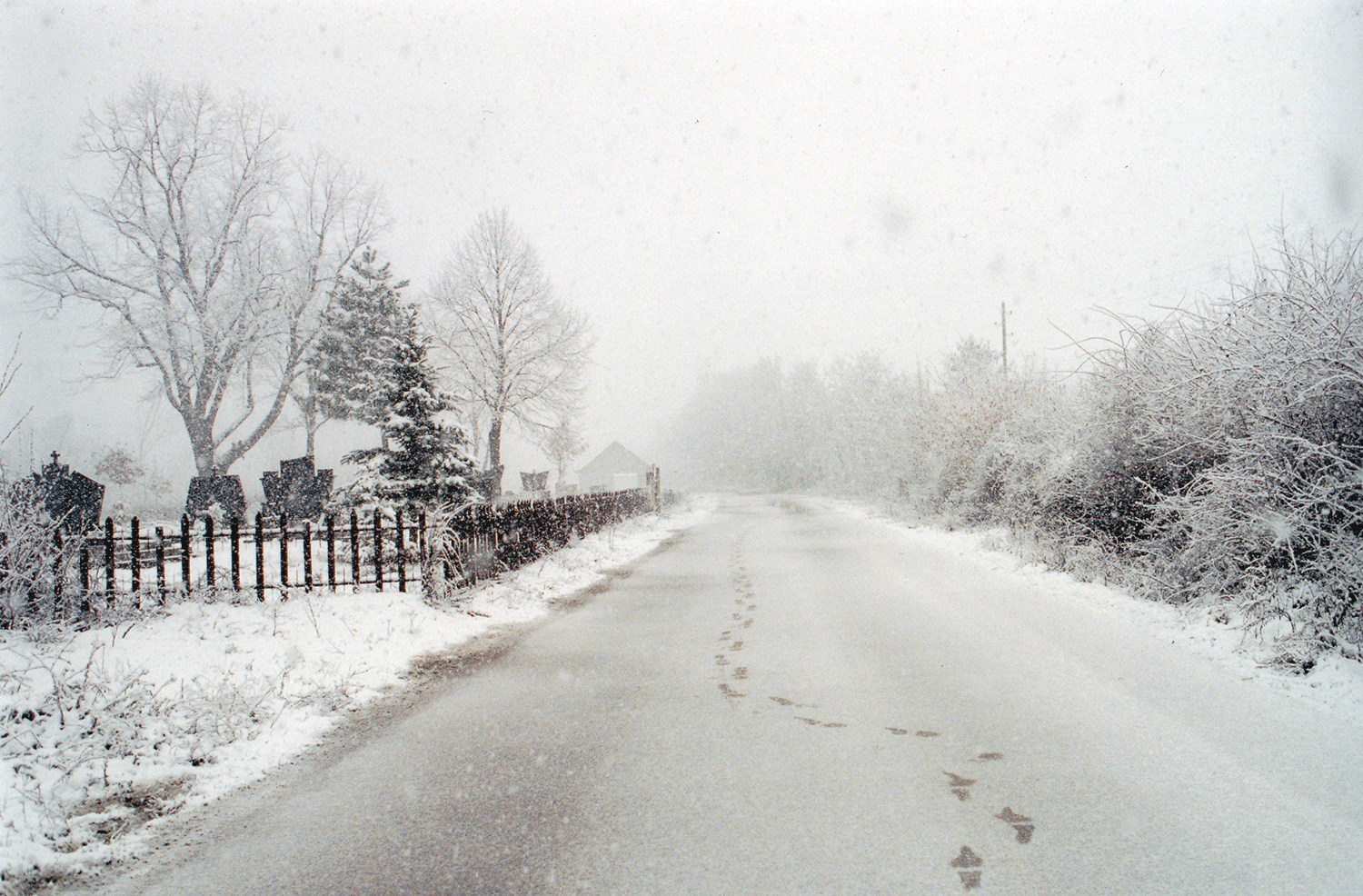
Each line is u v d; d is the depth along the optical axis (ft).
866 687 20.83
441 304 129.70
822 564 49.70
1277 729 16.42
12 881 11.33
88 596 26.04
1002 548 51.44
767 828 12.59
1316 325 24.73
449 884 11.05
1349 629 20.98
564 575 44.93
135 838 12.83
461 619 30.78
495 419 129.90
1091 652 23.75
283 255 118.11
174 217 107.34
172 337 103.65
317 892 10.92
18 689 17.88
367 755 16.60
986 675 21.54
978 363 90.79
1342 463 22.43
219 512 72.18
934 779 14.43
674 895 10.58
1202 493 30.37
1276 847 11.48
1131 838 11.89
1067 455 41.27
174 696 18.78
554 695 20.93
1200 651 23.15
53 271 100.12
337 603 29.50
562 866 11.50
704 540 71.51
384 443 49.60
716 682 21.84
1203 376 29.40
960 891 10.50
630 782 14.69
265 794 14.62
